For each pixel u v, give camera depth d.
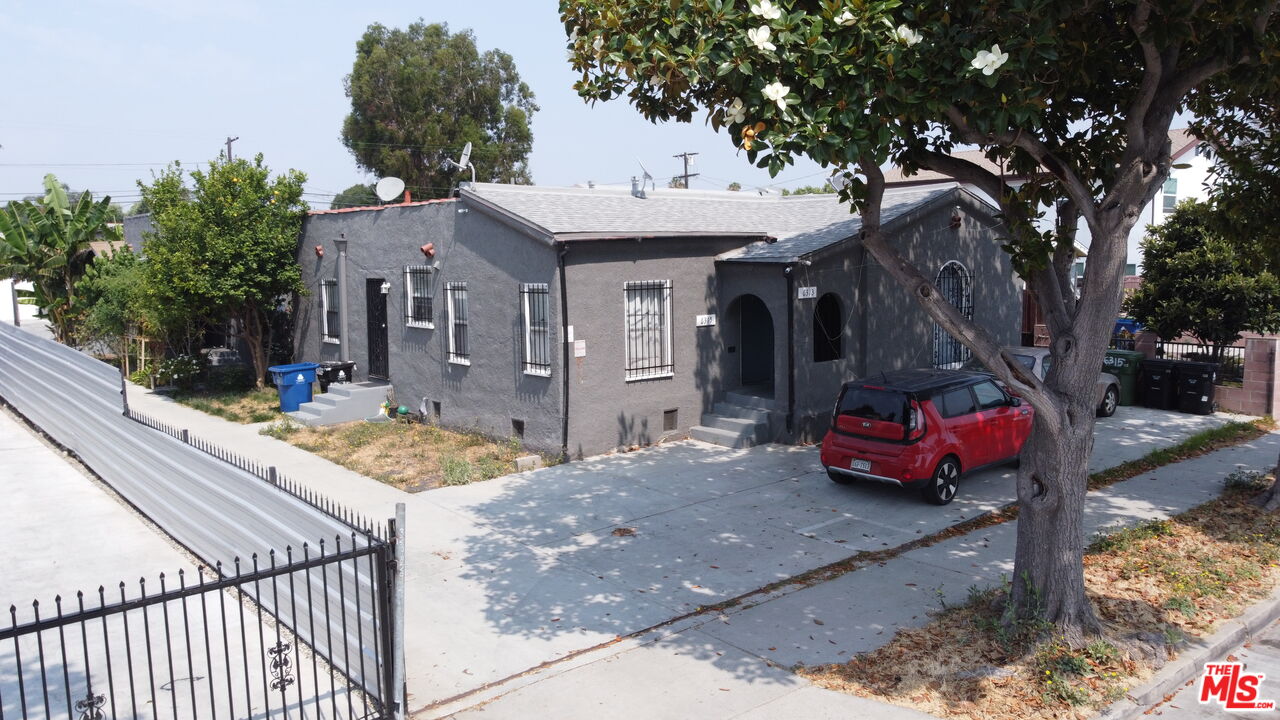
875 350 15.23
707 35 6.28
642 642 7.18
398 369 16.73
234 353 22.45
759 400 14.63
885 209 16.09
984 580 8.38
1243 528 9.78
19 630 4.33
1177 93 6.71
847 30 6.07
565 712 6.06
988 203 16.91
